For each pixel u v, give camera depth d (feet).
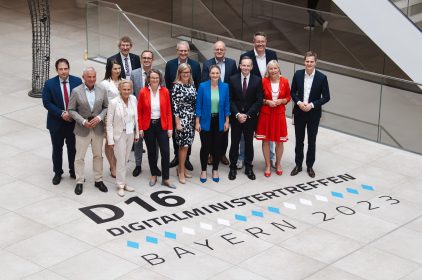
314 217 39.86
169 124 41.52
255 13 68.90
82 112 40.40
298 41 68.44
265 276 34.73
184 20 71.10
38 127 50.06
